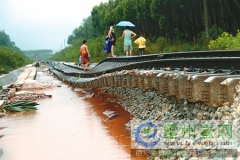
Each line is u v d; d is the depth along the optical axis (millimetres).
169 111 8094
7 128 10703
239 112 4723
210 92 5934
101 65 22891
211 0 40344
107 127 9594
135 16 67125
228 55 10797
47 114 12883
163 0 46656
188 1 43562
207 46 25172
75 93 19688
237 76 5766
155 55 14727
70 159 7047
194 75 6680
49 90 22547
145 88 10305
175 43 48344
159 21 49562
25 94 18375
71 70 33438
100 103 14359
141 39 20688
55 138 8930
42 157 7359
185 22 47969
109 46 21984
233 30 39219
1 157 7566
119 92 15594
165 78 8461
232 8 37969
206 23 25297
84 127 9914
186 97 7066
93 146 7797
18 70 50406
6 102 15492
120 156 6863
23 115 13086
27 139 9055
